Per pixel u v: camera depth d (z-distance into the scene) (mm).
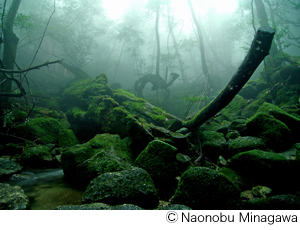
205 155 5473
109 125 7203
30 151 5320
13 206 2492
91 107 8898
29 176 4402
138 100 9625
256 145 4242
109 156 4031
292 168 3102
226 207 2305
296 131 5020
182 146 5285
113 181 2877
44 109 10562
